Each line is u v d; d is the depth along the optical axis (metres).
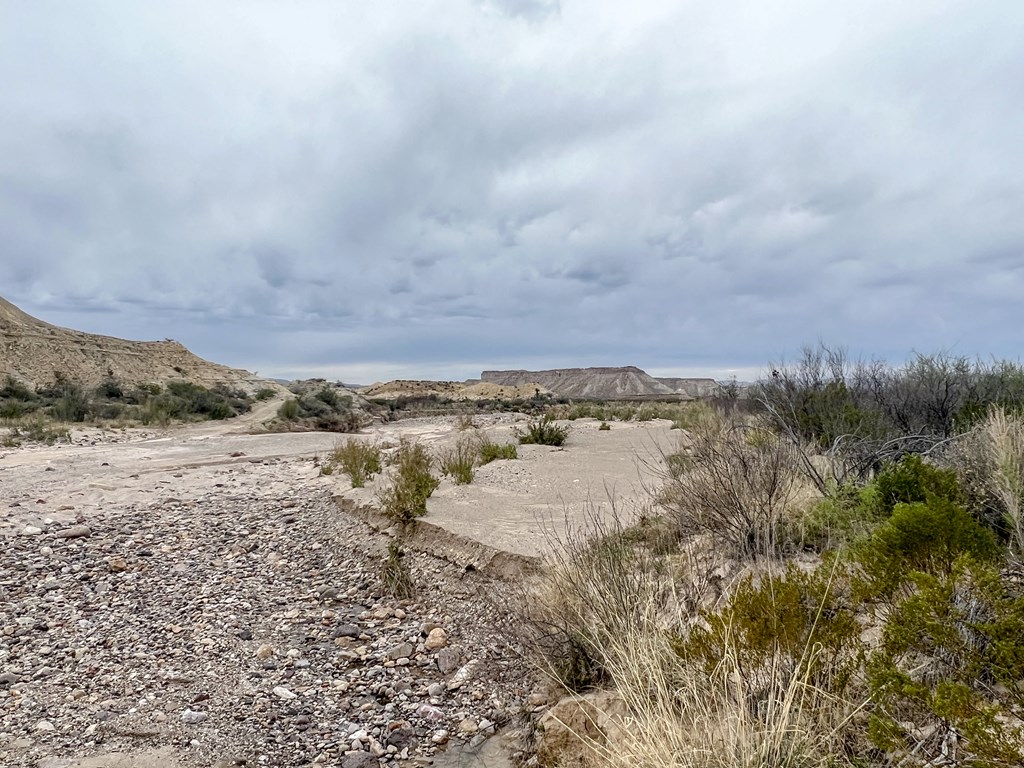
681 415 19.03
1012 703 2.15
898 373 9.79
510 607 4.72
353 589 6.25
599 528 5.38
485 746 3.61
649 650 3.10
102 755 3.54
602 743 3.07
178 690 4.34
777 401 9.09
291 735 3.78
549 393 94.50
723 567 4.29
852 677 2.64
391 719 3.93
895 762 2.22
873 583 2.92
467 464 10.87
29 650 4.99
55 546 7.85
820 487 5.25
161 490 11.70
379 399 68.62
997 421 4.80
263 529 8.77
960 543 2.98
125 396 42.00
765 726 2.43
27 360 48.81
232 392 56.97
